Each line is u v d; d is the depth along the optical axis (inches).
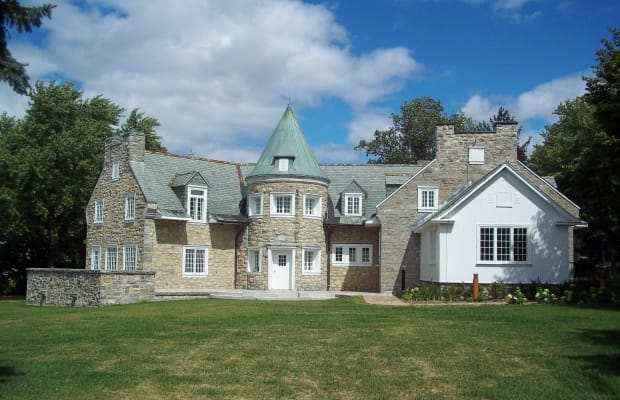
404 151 2495.1
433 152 2458.2
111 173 1439.5
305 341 564.1
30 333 658.8
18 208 1557.6
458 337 573.3
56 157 1587.1
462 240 1055.0
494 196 1055.0
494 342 545.3
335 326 653.3
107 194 1444.4
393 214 1357.0
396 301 1015.0
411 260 1341.0
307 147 1440.7
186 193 1360.7
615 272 1669.5
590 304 886.4
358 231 1448.1
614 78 1021.8
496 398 380.2
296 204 1381.6
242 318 740.7
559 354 492.1
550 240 1040.2
